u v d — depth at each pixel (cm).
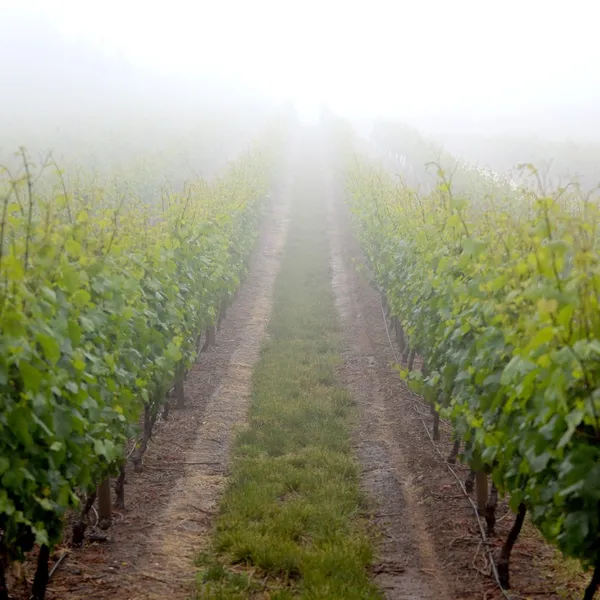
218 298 1175
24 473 389
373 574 552
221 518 623
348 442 816
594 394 347
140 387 640
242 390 1007
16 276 370
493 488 589
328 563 538
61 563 540
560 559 556
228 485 698
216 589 505
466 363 576
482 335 535
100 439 480
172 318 769
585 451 360
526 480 443
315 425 859
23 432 386
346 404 945
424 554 586
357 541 585
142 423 870
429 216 938
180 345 771
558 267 386
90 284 543
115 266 606
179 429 857
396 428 872
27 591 496
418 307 860
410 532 624
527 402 425
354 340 1266
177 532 609
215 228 1152
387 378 1056
